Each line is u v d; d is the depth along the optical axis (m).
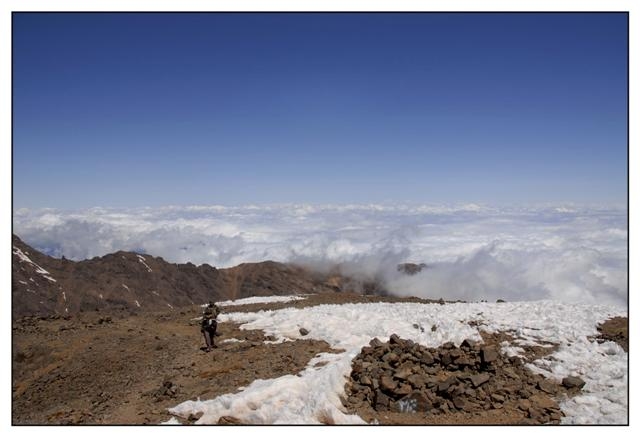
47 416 13.21
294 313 22.16
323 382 12.74
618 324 17.14
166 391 13.50
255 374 14.43
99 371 16.86
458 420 11.76
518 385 13.14
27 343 19.97
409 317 19.50
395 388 12.39
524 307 20.45
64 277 133.12
